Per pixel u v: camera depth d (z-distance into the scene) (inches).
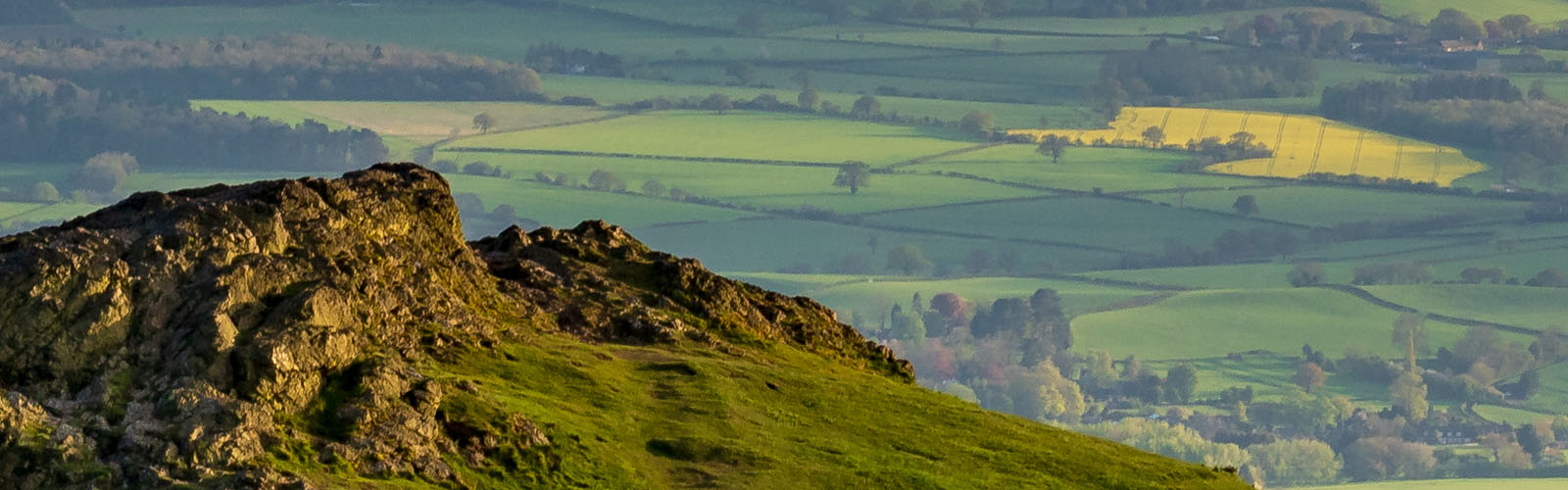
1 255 6840.6
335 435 6732.3
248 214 7465.6
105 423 6323.8
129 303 6722.4
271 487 6087.6
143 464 6161.4
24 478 6058.1
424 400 7091.5
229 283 6894.7
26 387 6456.7
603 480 7239.2
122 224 7244.1
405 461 6747.1
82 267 6673.2
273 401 6678.2
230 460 6259.8
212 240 7071.9
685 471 7603.4
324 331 6948.8
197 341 6668.3
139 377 6574.8
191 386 6501.0
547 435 7381.9
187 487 6048.2
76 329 6584.6
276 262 7160.4
